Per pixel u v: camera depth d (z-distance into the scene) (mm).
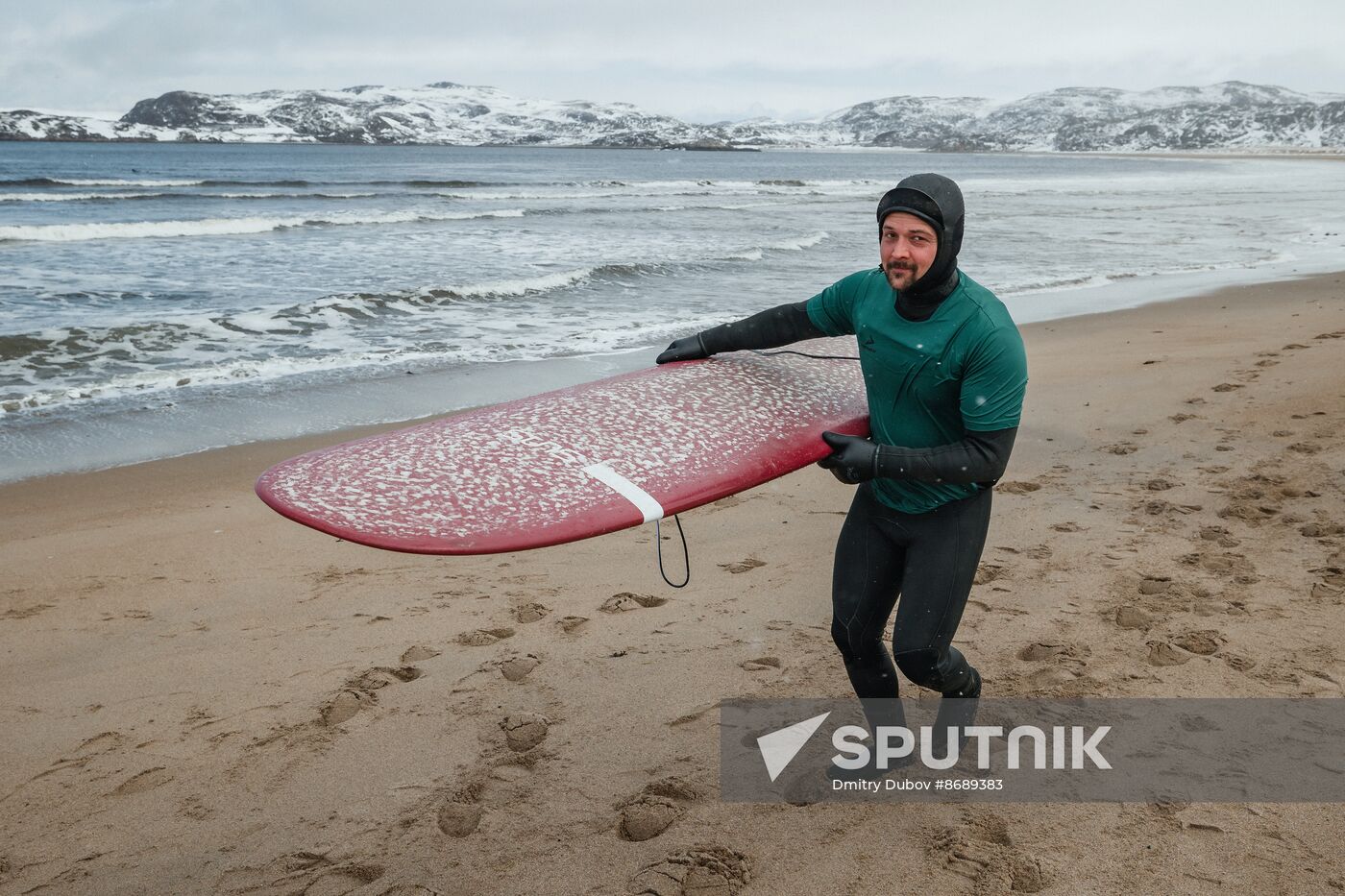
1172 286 14023
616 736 3029
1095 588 3941
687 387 2666
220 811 2707
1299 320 10352
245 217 24891
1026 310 12008
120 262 15695
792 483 5504
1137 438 5984
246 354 9391
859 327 2312
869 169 101312
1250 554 4188
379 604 4043
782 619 3820
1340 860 2295
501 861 2451
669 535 4750
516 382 8391
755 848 2465
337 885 2383
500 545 1944
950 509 2352
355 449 2236
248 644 3695
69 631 3818
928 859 2396
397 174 66875
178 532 4914
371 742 3027
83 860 2512
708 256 17375
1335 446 5488
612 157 155125
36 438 6617
